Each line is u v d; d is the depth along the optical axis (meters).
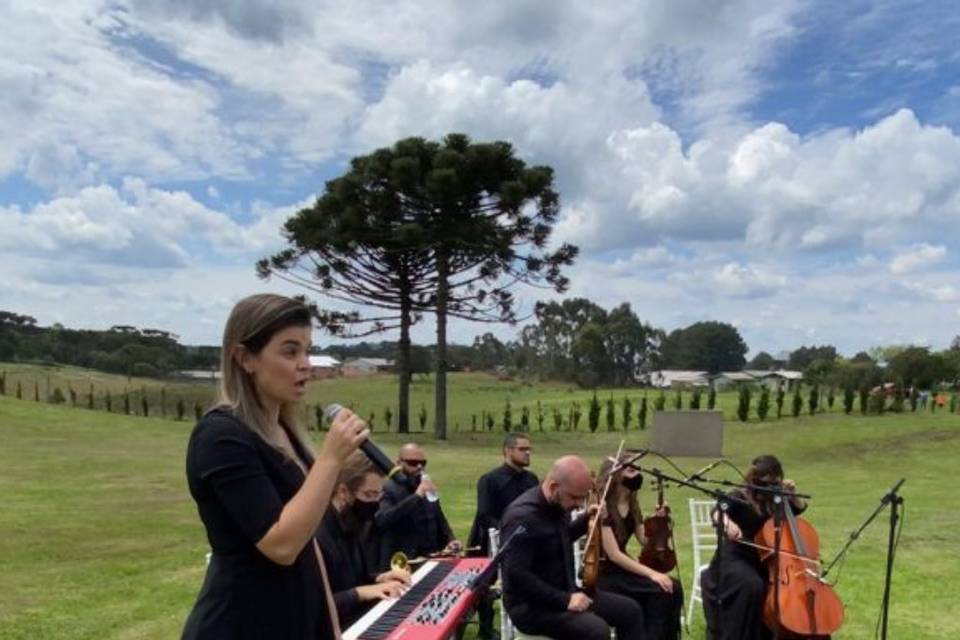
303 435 2.42
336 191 30.50
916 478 22.39
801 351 113.19
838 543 11.72
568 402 52.28
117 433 28.16
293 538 2.07
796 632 5.60
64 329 66.12
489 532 7.06
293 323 2.25
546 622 5.31
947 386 48.69
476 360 88.25
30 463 20.58
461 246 30.27
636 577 6.11
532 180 29.09
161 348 60.59
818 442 30.22
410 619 4.46
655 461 22.50
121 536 11.99
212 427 2.17
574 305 87.38
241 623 2.15
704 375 96.12
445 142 30.41
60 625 7.41
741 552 5.90
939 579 9.36
